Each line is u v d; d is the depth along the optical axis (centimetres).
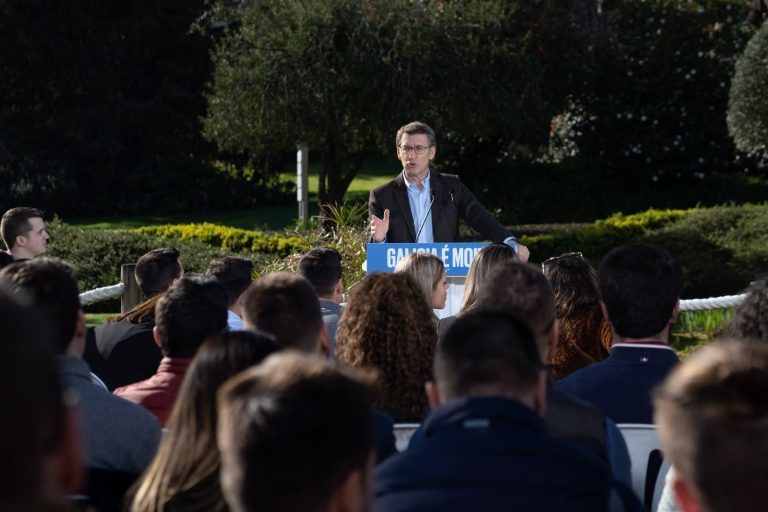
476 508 254
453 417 271
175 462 306
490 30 2508
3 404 139
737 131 2241
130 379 561
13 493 138
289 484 199
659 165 2997
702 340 1324
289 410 203
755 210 1980
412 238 830
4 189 3447
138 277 681
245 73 2511
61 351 380
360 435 206
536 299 393
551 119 2947
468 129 2562
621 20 3028
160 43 3600
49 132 3566
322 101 2444
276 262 1260
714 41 2977
